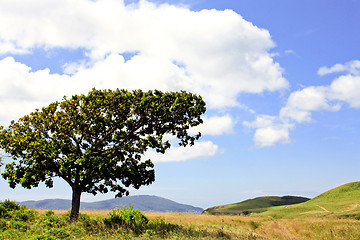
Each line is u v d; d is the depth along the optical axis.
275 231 26.17
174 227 19.06
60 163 21.98
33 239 12.51
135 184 25.80
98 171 22.81
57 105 24.45
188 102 25.41
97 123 25.34
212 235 17.62
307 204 79.25
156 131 26.03
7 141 22.97
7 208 20.84
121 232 15.47
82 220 19.83
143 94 25.44
